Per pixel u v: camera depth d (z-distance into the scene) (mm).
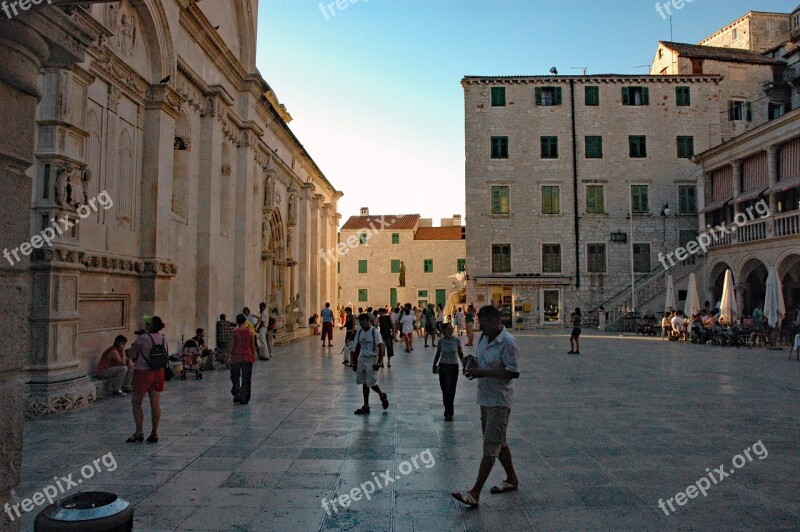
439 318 31359
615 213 41062
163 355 8578
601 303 40594
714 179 35406
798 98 40281
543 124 41594
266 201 26438
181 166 17672
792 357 21047
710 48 44688
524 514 5641
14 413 3523
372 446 8234
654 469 7117
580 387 13875
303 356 22516
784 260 27516
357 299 63125
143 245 14648
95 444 8297
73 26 3934
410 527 5324
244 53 23188
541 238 41062
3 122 3523
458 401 12055
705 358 20844
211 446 8211
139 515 5594
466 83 41812
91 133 12406
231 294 21750
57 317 10586
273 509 5766
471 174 41344
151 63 15000
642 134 41438
